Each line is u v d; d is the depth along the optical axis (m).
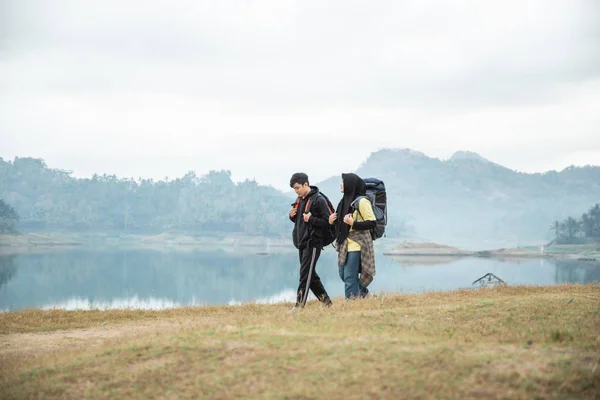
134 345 7.52
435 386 5.50
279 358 6.44
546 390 5.33
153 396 5.93
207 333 7.80
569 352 6.29
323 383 5.76
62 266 194.00
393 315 9.45
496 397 5.23
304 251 10.96
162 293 121.19
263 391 5.72
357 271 11.68
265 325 8.37
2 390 6.48
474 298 12.25
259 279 155.75
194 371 6.38
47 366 7.21
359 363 6.15
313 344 6.84
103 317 12.84
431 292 14.07
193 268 192.38
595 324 8.51
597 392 5.27
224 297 108.75
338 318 9.06
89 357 7.34
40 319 12.76
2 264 197.75
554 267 179.00
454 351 6.34
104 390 6.19
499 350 6.41
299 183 10.89
